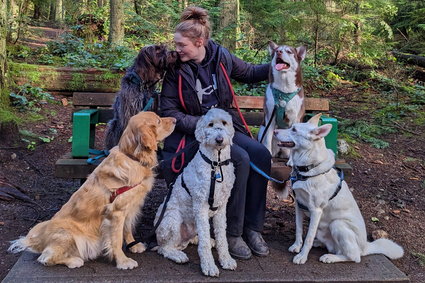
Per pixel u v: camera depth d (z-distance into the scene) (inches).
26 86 262.1
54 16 634.2
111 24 389.7
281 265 112.7
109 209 108.1
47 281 100.7
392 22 468.8
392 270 110.7
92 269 107.7
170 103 127.6
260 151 121.3
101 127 245.8
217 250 111.8
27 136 219.9
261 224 121.2
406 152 234.5
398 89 346.6
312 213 116.2
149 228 141.9
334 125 144.0
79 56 332.5
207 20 129.6
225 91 130.5
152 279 102.9
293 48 149.6
